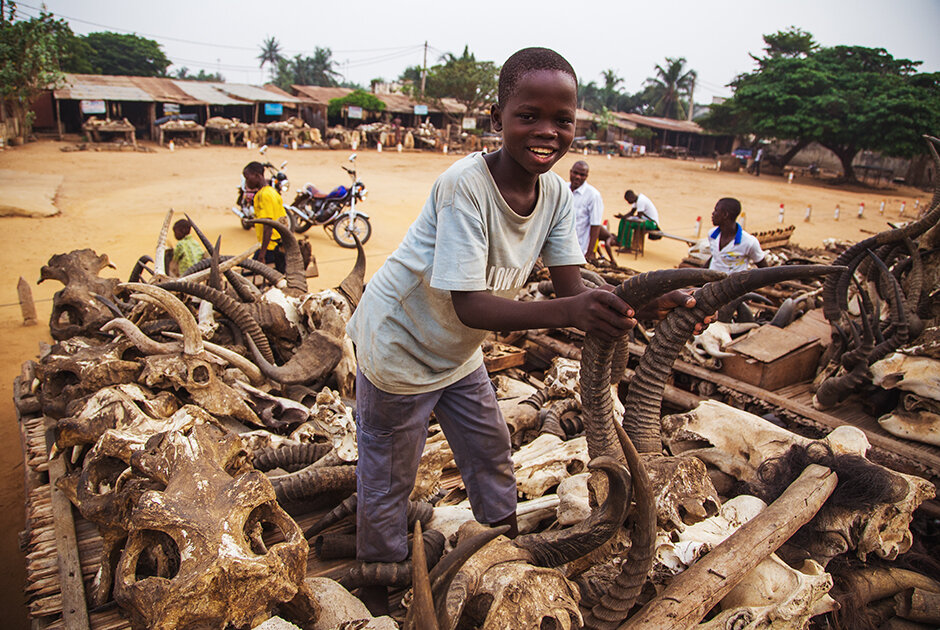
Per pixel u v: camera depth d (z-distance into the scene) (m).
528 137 1.90
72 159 24.88
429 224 2.17
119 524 2.47
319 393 4.02
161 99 35.00
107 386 3.54
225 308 4.25
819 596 2.51
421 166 30.55
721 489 3.33
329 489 3.12
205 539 2.04
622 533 2.46
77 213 14.58
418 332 2.29
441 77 43.84
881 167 44.16
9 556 4.05
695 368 4.84
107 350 3.71
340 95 44.19
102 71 64.31
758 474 3.10
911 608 2.99
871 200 31.22
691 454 3.39
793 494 2.78
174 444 2.39
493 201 2.04
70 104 35.16
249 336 4.29
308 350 4.35
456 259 1.95
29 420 4.16
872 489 2.82
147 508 2.10
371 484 2.53
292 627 2.05
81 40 56.12
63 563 2.73
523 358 5.40
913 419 3.89
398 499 2.56
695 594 2.26
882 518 2.85
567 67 1.90
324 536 2.85
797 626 2.42
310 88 45.53
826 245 12.98
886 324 4.88
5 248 11.23
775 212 24.34
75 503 2.75
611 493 2.02
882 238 4.34
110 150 29.22
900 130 35.06
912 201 32.06
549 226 2.31
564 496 2.83
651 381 2.62
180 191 18.48
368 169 27.67
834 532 2.81
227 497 2.18
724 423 3.43
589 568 2.43
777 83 40.62
